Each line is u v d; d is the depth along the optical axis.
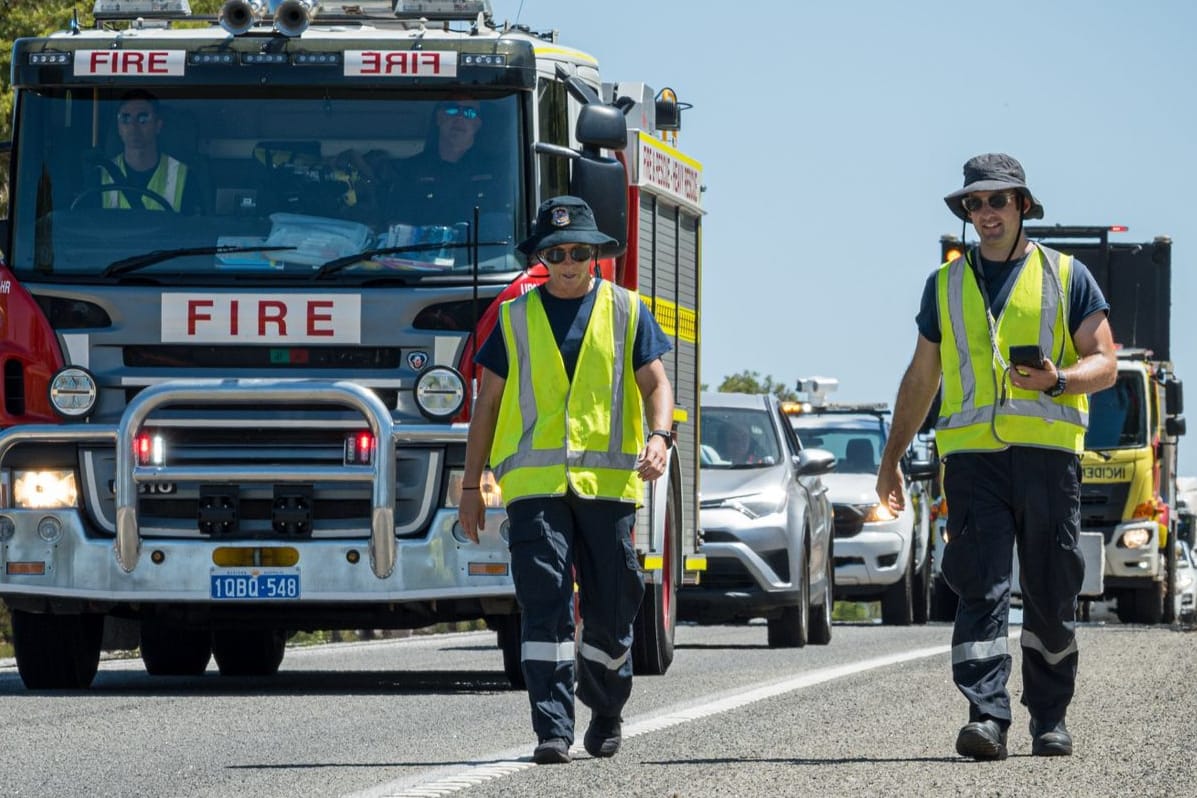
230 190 31.56
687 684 32.88
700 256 42.19
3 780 20.66
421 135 31.64
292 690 32.88
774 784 18.95
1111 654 37.03
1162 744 21.88
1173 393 75.81
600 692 21.83
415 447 30.91
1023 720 25.66
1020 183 21.56
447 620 32.31
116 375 31.09
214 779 20.56
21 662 33.31
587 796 18.38
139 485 30.78
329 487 30.80
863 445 74.12
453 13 33.50
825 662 39.72
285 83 31.75
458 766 21.23
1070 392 21.19
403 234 31.27
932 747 21.95
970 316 21.66
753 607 47.03
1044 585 21.52
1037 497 21.38
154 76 31.81
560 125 32.62
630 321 22.12
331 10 33.97
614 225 30.27
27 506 31.16
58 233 31.53
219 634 39.16
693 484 41.03
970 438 21.52
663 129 40.81
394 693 31.69
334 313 30.98
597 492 21.73
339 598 30.62
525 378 21.94
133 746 23.64
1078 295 21.73
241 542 30.67
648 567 35.47
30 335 31.22
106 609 31.64
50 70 32.03
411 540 30.67
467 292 31.03
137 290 31.11
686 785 18.98
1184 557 96.56
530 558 21.66
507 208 31.39
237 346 31.05
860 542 69.00
